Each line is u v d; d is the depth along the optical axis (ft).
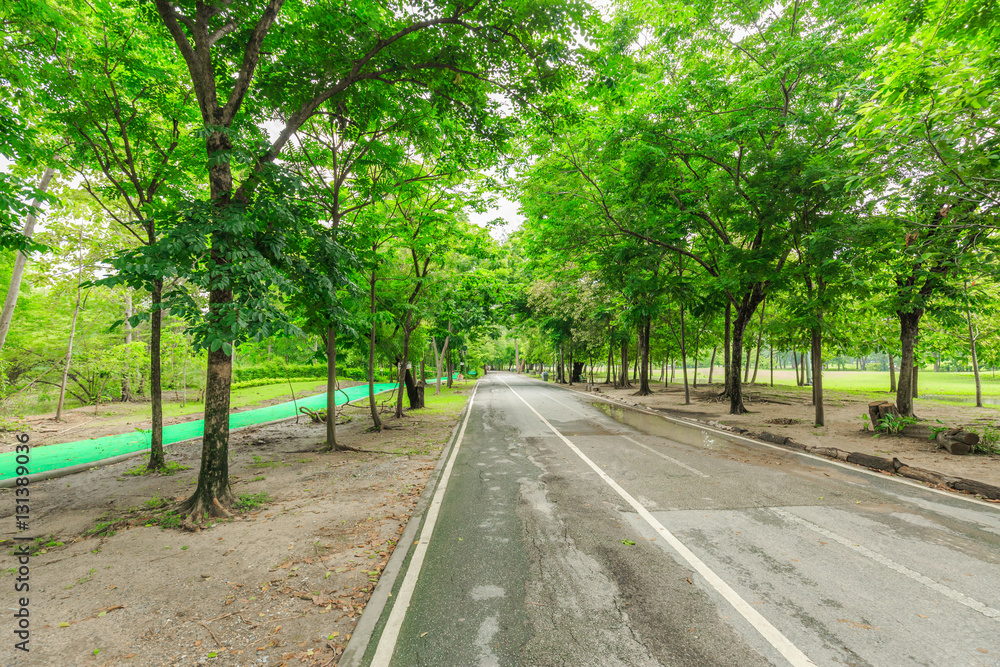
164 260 15.48
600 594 11.91
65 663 9.45
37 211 21.07
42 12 21.11
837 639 9.82
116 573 13.82
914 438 30.89
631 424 45.83
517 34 23.16
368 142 29.81
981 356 73.36
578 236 50.37
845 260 32.12
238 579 13.32
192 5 19.77
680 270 58.49
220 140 19.01
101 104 25.31
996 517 17.37
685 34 43.01
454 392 105.19
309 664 9.43
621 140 40.52
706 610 11.04
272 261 20.45
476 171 40.01
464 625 10.59
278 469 28.25
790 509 18.49
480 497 21.04
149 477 27.25
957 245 25.18
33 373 65.57
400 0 22.54
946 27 18.35
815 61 36.63
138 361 64.08
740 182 43.11
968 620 10.48
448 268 55.16
